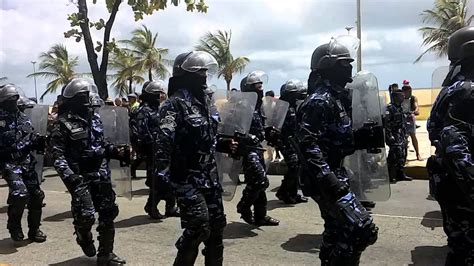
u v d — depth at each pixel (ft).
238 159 16.70
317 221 22.98
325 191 11.64
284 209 25.70
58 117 16.55
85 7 39.24
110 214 16.71
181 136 13.07
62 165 16.07
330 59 12.32
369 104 13.26
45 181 38.91
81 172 16.53
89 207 16.28
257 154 21.43
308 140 11.85
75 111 16.56
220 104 16.01
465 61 12.03
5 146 20.02
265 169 21.81
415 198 27.48
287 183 26.58
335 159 12.33
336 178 11.64
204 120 13.23
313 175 11.76
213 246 13.62
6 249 19.80
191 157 13.09
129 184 19.31
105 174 16.76
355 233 11.43
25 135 20.44
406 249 18.38
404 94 36.55
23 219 25.41
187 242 12.91
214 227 13.46
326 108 12.05
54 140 16.30
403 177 33.32
